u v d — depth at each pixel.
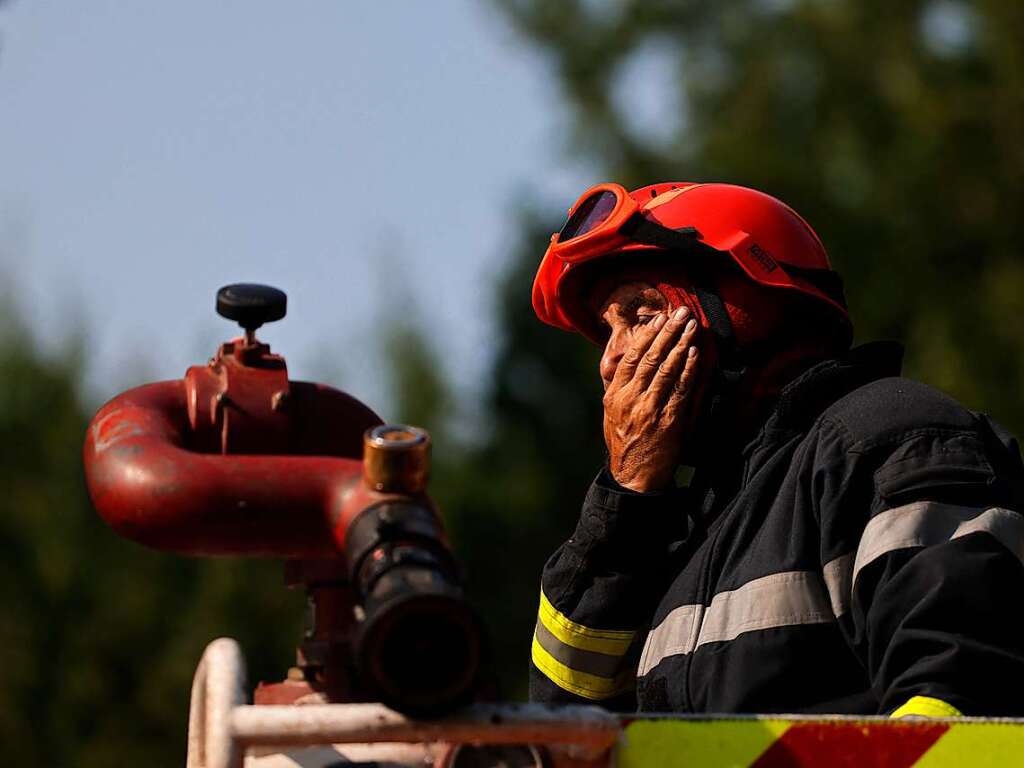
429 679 5.02
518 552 75.00
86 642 55.25
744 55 63.69
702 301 8.69
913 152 58.06
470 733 5.27
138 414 6.20
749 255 8.62
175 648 55.16
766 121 61.53
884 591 6.91
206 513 5.66
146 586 55.94
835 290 8.86
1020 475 7.52
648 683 7.87
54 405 59.06
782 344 8.65
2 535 56.50
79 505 57.50
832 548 7.33
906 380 7.71
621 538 8.43
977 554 6.87
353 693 5.93
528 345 78.44
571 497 77.12
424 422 73.50
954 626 6.74
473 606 4.94
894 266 57.78
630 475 8.60
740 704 7.39
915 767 5.55
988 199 57.25
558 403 78.19
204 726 5.69
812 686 7.34
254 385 6.42
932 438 7.28
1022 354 54.75
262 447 6.36
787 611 7.40
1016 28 57.06
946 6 59.62
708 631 7.61
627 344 8.83
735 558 7.74
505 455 77.06
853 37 60.28
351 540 5.33
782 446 7.98
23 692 54.56
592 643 8.48
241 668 5.41
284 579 6.17
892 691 6.67
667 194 9.11
